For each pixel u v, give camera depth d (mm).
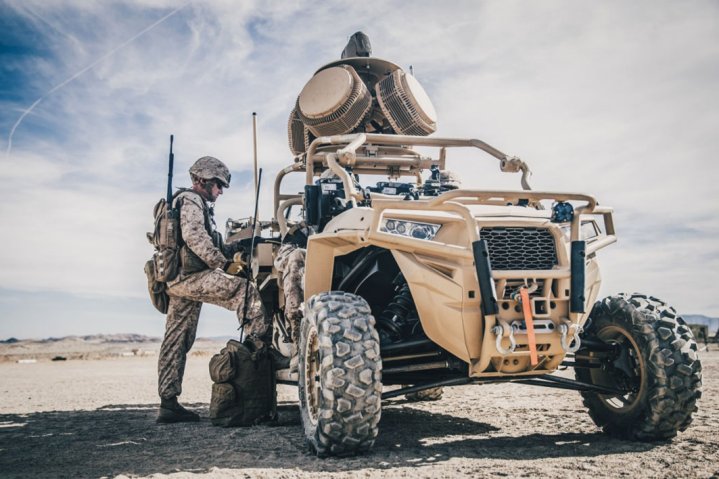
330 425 3512
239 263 5438
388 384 4594
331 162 4715
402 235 3865
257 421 5059
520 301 3705
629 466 3281
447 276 3783
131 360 21547
